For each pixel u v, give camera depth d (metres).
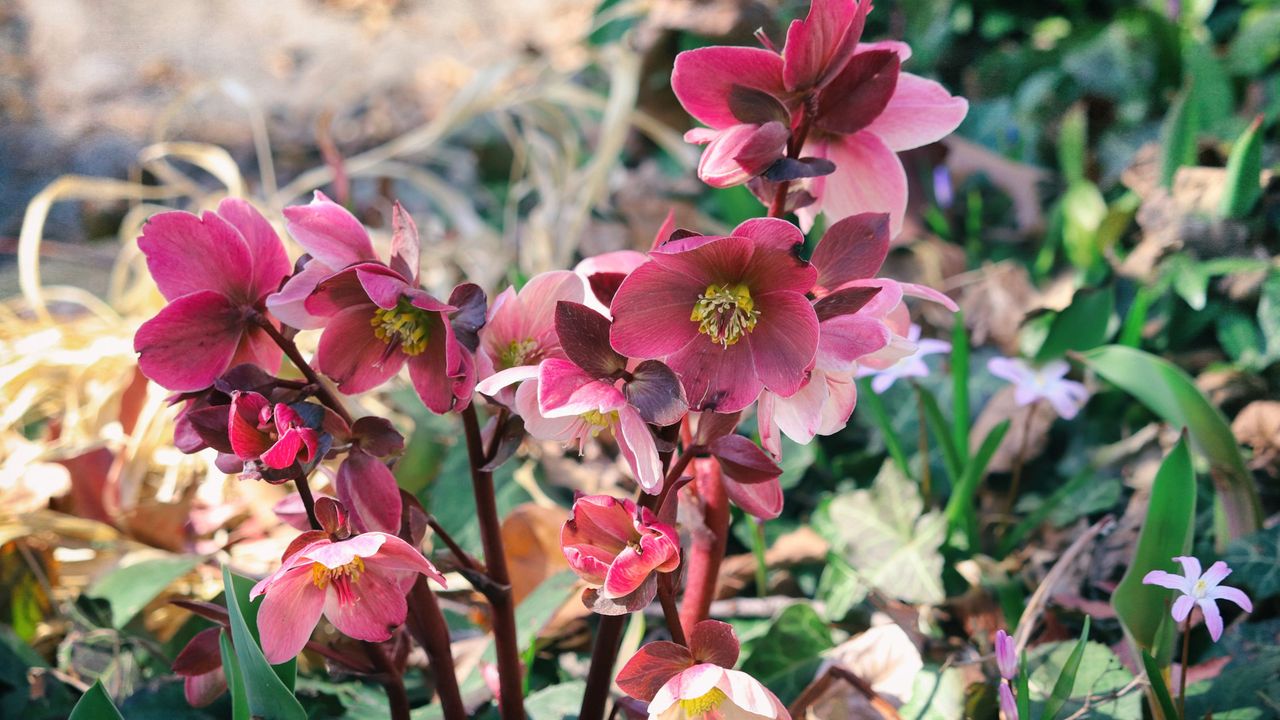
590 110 1.79
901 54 0.79
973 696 0.94
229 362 0.79
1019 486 1.13
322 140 1.32
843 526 1.04
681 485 0.80
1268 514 1.07
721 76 0.78
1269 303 1.15
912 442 1.17
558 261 1.44
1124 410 1.15
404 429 1.19
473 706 0.93
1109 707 0.91
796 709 0.90
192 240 0.78
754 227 0.75
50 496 1.05
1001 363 1.05
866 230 0.78
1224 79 1.42
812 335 0.76
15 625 1.02
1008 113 1.56
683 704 0.79
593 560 0.76
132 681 0.99
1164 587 0.88
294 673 0.83
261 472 0.77
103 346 1.18
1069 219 1.28
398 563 0.78
